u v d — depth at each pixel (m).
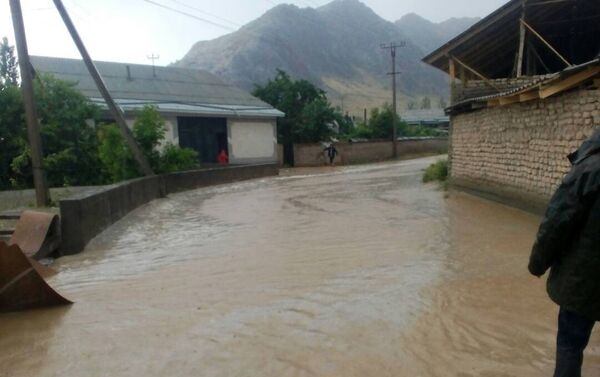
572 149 9.49
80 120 19.44
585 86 9.02
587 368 3.46
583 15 16.66
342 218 11.35
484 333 4.23
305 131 41.31
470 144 15.24
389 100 183.50
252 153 35.81
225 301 5.44
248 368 3.77
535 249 2.86
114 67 34.28
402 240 8.45
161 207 15.52
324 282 6.02
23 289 5.42
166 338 4.43
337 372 3.64
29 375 3.83
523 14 15.33
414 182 20.20
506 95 10.94
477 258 6.91
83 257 8.40
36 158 12.28
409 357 3.83
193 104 33.38
